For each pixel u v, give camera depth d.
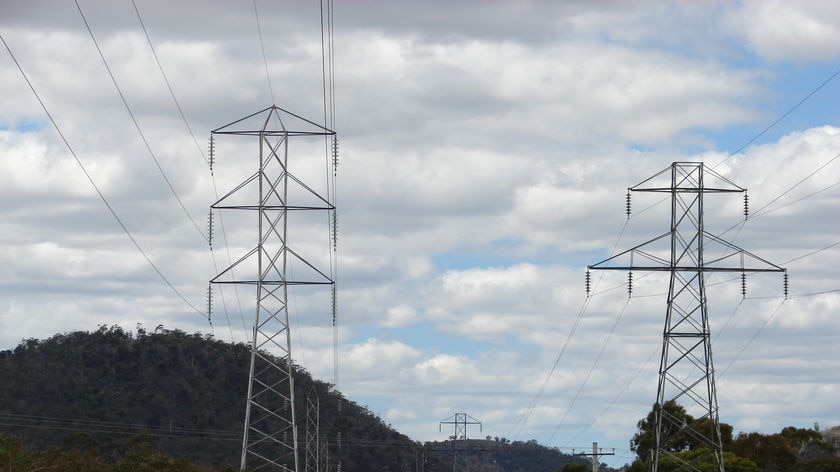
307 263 69.81
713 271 69.38
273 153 68.31
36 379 130.75
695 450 103.75
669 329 69.56
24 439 116.19
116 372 135.62
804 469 97.81
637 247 68.81
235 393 143.50
